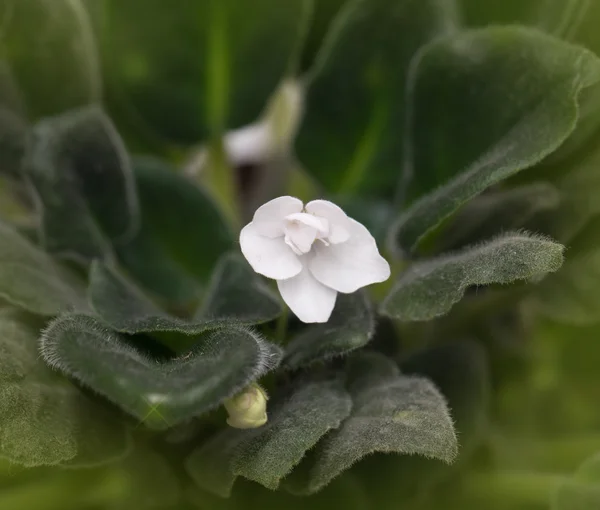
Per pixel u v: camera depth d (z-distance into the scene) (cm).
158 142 33
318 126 31
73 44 30
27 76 30
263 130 40
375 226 29
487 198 27
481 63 26
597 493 25
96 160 28
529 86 25
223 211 31
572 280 26
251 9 29
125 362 21
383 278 23
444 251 27
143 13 29
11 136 30
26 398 23
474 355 27
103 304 24
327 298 23
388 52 30
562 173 27
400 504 26
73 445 23
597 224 27
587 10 27
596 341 29
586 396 29
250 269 27
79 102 30
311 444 22
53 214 27
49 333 22
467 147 27
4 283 24
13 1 29
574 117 24
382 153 31
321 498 25
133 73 30
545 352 29
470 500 26
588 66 25
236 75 31
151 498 25
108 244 29
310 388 24
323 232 23
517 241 23
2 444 22
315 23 33
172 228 30
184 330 22
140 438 25
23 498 25
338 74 30
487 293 27
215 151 32
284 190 35
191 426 25
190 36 30
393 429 22
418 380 25
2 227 26
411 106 28
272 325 25
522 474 26
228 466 23
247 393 23
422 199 26
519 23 30
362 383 25
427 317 23
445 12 29
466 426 26
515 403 29
